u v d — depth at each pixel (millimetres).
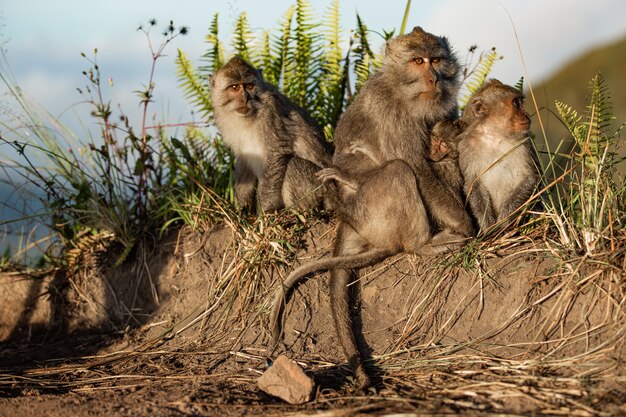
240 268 7184
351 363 5980
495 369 5637
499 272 6250
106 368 6863
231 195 8242
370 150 7051
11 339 8125
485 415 4777
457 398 5191
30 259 8812
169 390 5945
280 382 5504
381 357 6172
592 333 5684
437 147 6949
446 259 6469
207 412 5293
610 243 6055
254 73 8203
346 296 6555
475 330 6145
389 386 5641
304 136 8336
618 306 5664
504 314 6102
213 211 7836
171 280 7730
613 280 5781
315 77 9383
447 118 7129
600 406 4816
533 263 6188
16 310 8227
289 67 9484
